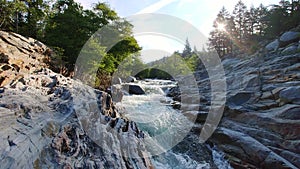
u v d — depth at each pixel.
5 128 1.97
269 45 19.50
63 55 9.34
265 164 4.50
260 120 6.38
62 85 3.92
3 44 6.53
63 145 2.16
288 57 12.67
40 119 2.35
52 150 2.00
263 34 29.05
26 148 1.82
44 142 2.02
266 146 5.15
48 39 9.95
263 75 11.16
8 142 1.79
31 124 2.19
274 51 17.64
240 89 10.19
